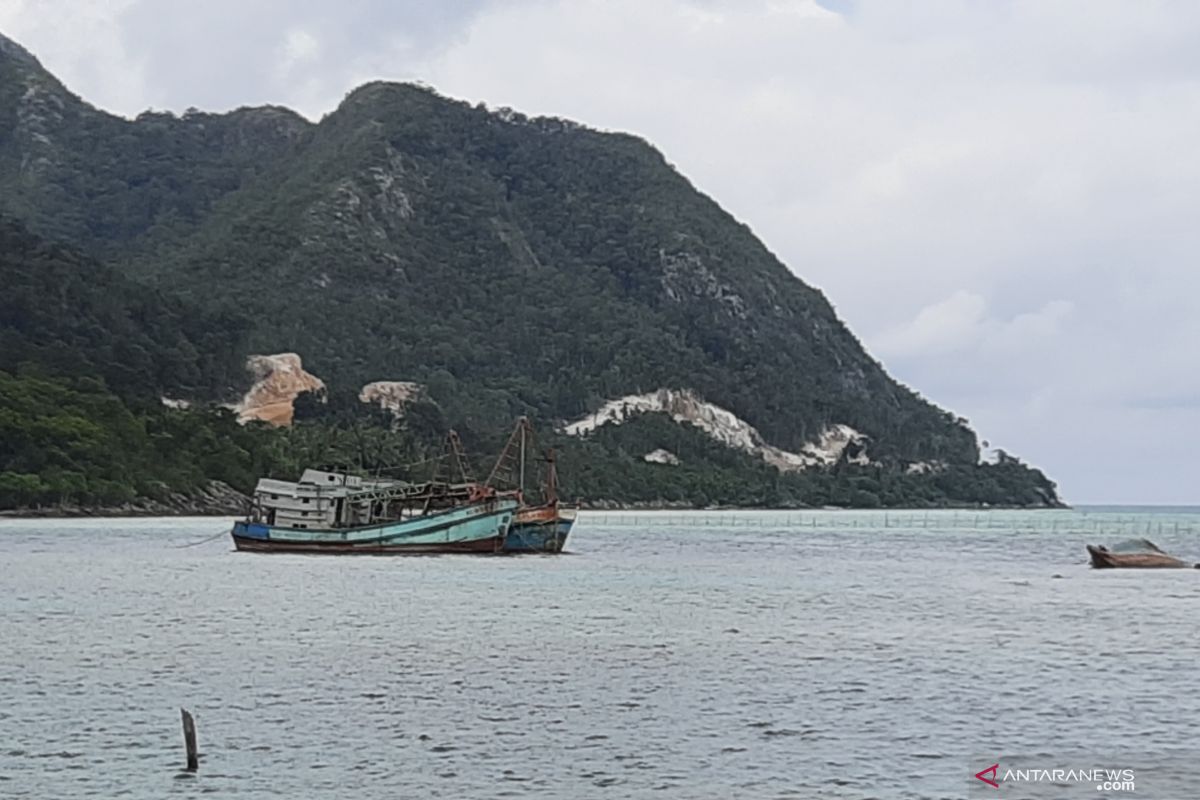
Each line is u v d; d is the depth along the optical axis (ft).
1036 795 172.76
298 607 360.48
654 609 364.79
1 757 185.16
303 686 237.04
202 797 168.55
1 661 261.65
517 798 169.78
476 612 351.46
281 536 564.71
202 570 483.51
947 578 496.64
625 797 170.81
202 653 274.16
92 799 167.12
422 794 170.91
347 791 171.83
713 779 178.50
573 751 191.62
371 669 255.70
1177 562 559.79
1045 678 250.98
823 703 225.35
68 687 234.17
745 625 330.34
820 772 182.09
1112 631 323.78
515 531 569.64
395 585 428.56
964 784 177.27
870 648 289.53
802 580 477.36
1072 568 560.20
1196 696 233.35
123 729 201.67
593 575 480.64
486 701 225.15
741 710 219.20
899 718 214.07
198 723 206.28
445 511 558.15
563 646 288.71
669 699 228.02
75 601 372.99
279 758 186.60
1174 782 179.22
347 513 572.51
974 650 287.69
